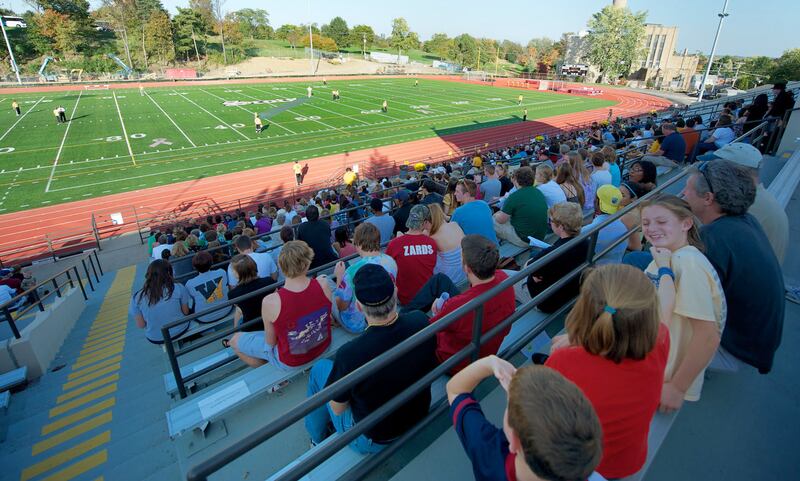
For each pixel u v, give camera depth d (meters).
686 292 2.00
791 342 3.24
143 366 6.52
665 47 83.38
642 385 1.60
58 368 7.19
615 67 82.25
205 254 5.84
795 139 7.61
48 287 14.03
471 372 1.72
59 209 21.25
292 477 1.51
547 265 3.50
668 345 1.73
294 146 32.19
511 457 1.42
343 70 91.88
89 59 75.50
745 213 2.35
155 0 89.44
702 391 2.80
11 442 4.99
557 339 2.12
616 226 4.18
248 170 27.12
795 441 2.43
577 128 40.16
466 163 22.06
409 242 4.17
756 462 2.31
